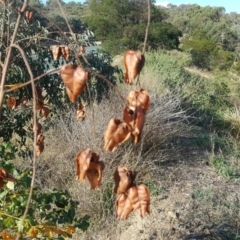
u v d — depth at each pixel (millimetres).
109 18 19984
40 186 5746
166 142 7336
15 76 5660
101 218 5453
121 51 19578
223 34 33844
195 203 5777
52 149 6551
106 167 5902
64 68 1429
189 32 38906
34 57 6668
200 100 10930
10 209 2822
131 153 6441
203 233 5098
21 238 3014
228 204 5828
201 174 6824
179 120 7961
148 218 5414
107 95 7418
